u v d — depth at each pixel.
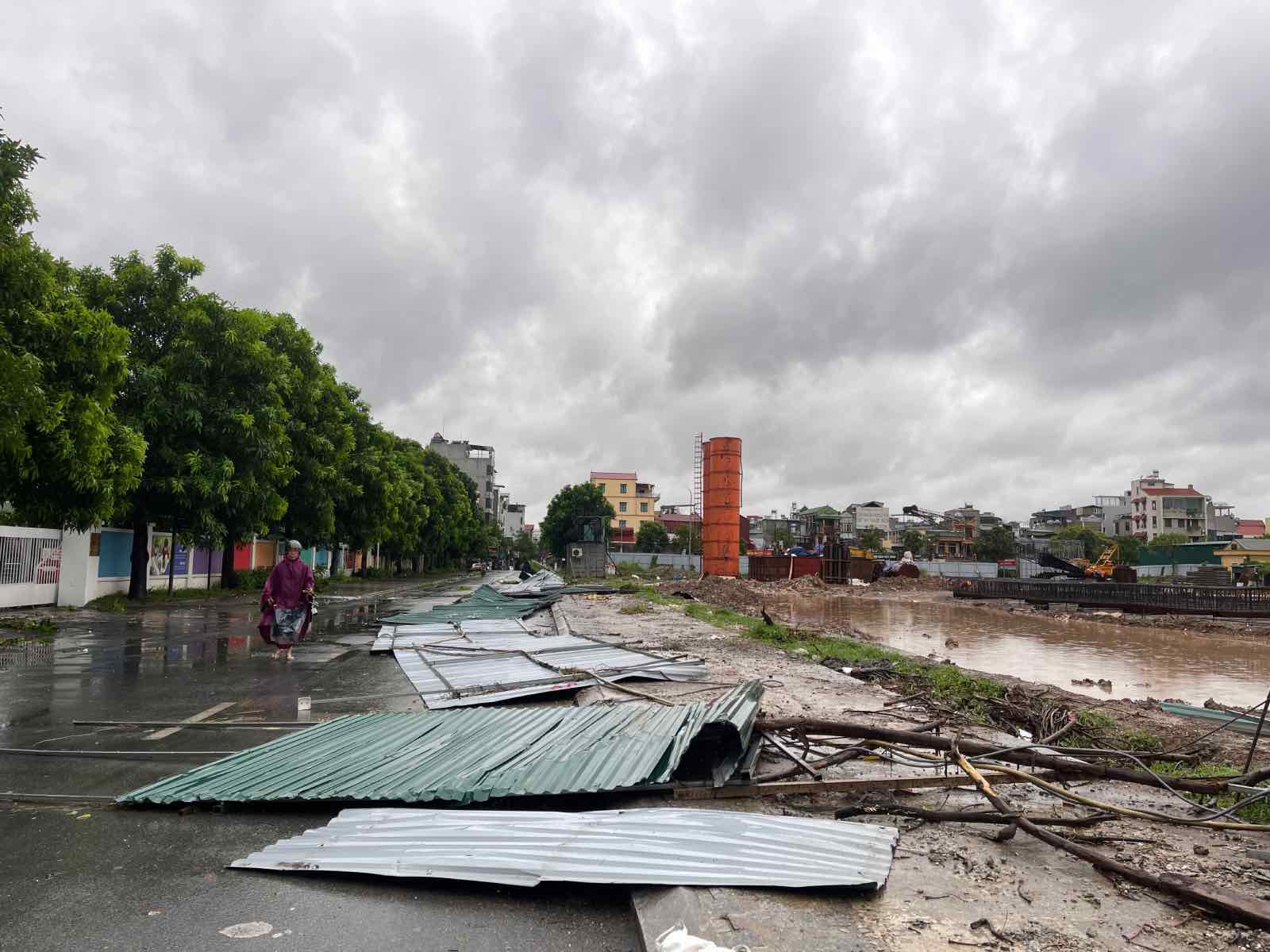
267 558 33.28
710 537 58.19
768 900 3.12
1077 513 125.31
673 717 5.94
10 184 10.85
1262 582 52.66
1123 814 4.06
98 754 5.80
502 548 121.88
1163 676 16.03
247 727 6.76
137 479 17.08
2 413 11.76
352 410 36.50
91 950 2.91
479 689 8.48
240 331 21.34
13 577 17.58
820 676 9.82
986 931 2.91
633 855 3.51
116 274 20.48
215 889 3.46
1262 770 4.96
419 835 3.84
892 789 4.81
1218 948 2.79
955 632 26.00
